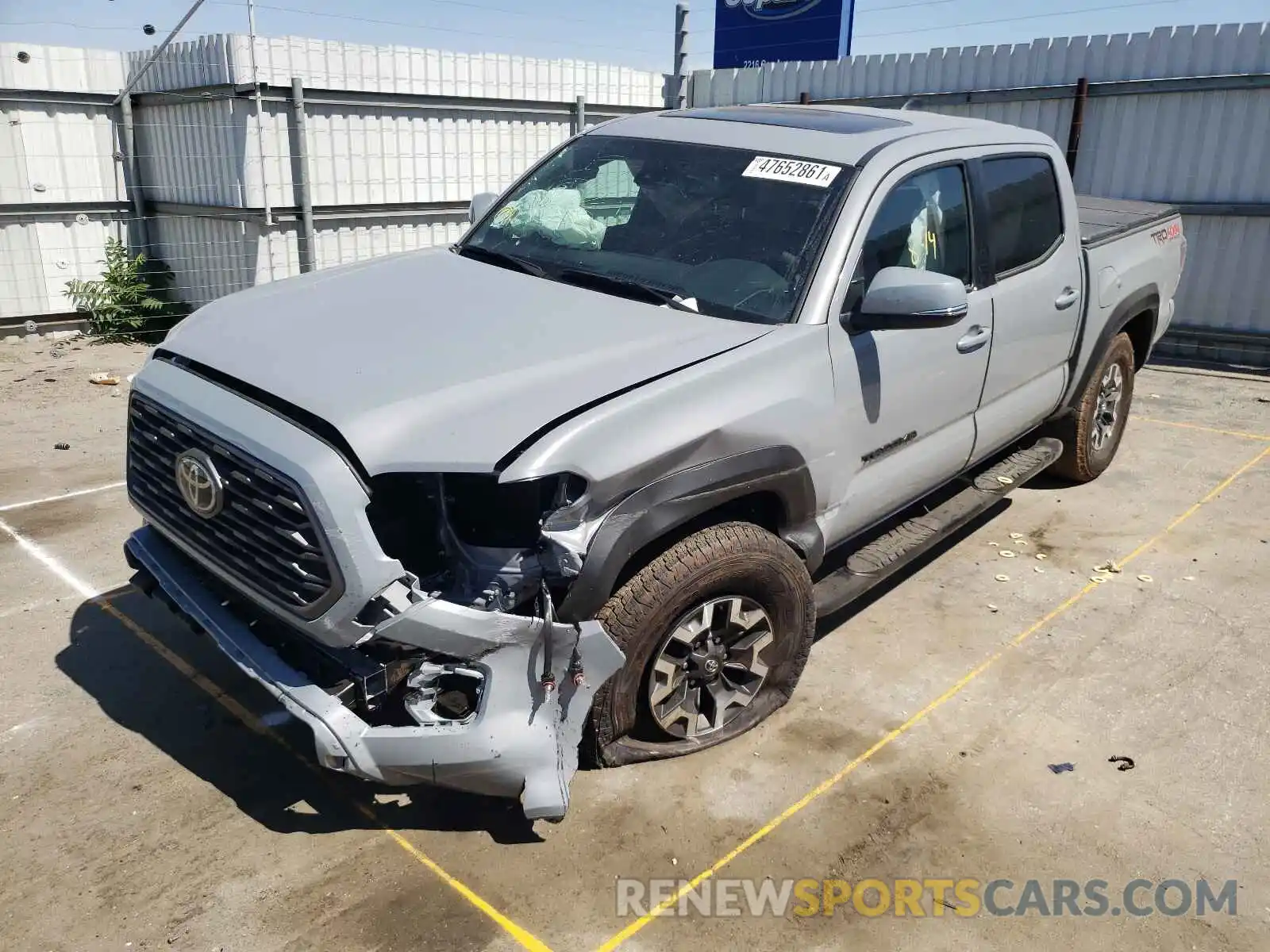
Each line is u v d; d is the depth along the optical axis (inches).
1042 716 152.2
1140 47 386.3
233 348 125.0
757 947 108.7
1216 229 380.2
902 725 148.6
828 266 139.8
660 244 151.3
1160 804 133.5
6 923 108.3
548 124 477.4
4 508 218.1
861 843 124.6
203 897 112.8
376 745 107.0
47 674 155.3
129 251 423.8
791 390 131.2
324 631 105.5
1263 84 360.2
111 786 130.6
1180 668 166.7
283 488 104.7
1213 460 267.4
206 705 149.0
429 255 166.9
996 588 193.3
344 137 407.5
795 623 140.6
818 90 478.6
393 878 116.3
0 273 390.3
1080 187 410.3
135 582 136.6
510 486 109.7
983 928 112.5
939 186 162.7
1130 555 209.2
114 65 407.5
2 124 381.1
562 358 120.8
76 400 307.6
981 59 426.0
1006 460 210.4
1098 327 215.6
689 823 126.6
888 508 162.9
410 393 110.7
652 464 114.5
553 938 108.7
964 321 164.6
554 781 112.0
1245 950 110.7
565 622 112.3
